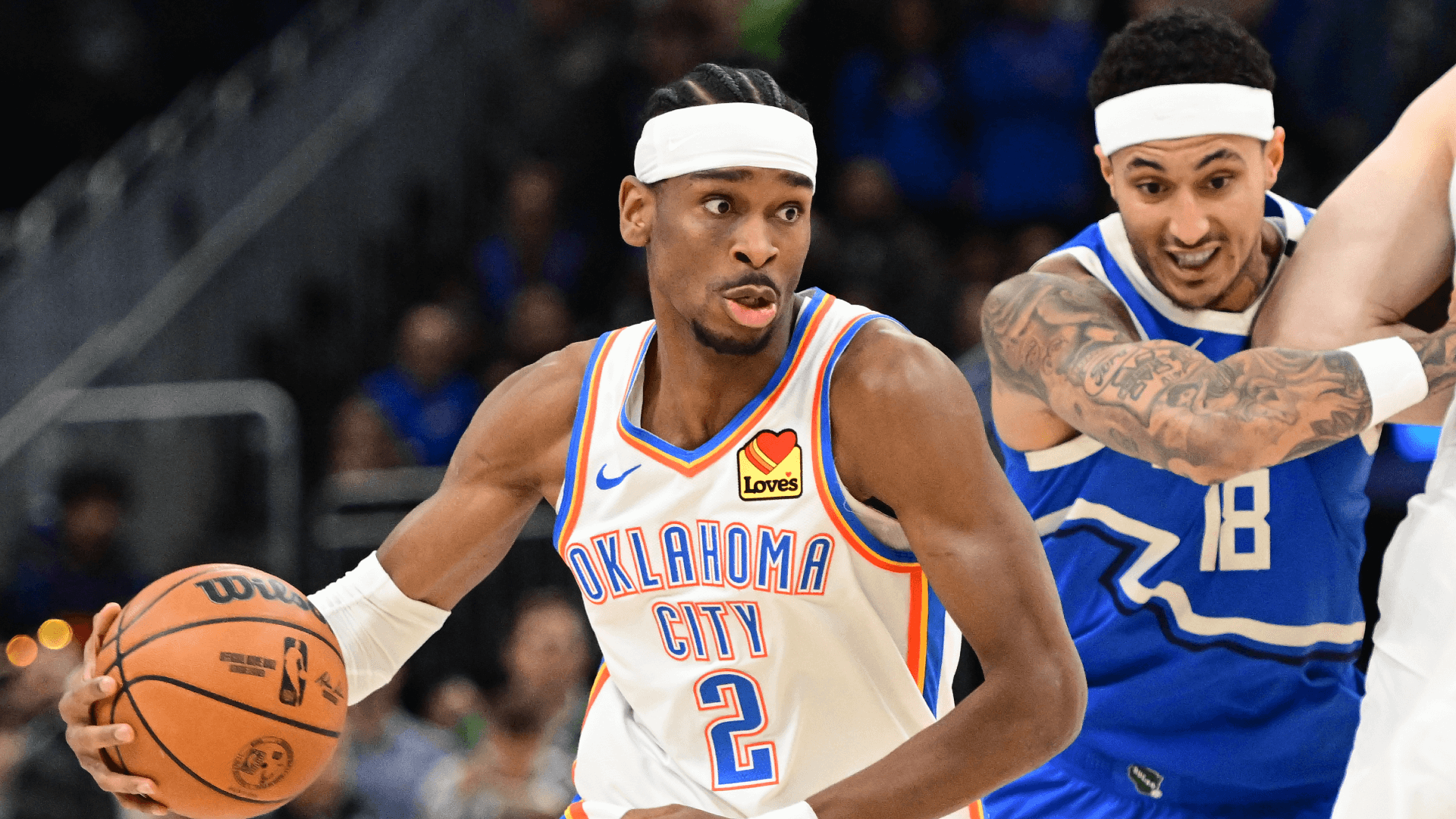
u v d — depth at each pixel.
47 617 24.73
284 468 25.02
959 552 8.30
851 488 8.73
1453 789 8.41
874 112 32.25
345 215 35.38
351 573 10.18
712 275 8.37
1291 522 10.33
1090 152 32.22
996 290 10.57
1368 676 9.31
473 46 36.94
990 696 8.19
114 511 25.08
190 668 8.98
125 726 8.99
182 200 33.72
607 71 34.09
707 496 8.75
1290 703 10.67
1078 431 10.51
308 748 9.30
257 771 9.12
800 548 8.62
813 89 32.84
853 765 8.97
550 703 20.20
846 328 8.80
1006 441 10.97
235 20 40.50
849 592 8.67
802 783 8.95
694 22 33.25
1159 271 10.18
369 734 21.17
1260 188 9.98
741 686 8.87
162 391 25.42
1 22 38.53
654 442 8.91
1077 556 10.72
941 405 8.41
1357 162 30.20
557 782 19.83
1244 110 9.73
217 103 35.12
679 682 8.97
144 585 25.02
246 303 33.56
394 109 36.56
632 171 33.78
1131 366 9.52
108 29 39.31
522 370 9.78
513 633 24.09
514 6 36.16
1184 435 9.19
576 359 9.52
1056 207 32.09
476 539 9.79
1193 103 9.68
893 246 30.02
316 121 35.56
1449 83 10.20
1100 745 11.01
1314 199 29.23
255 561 24.70
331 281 34.94
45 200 34.81
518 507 9.79
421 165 36.78
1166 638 10.56
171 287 32.75
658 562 8.86
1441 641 8.77
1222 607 10.45
